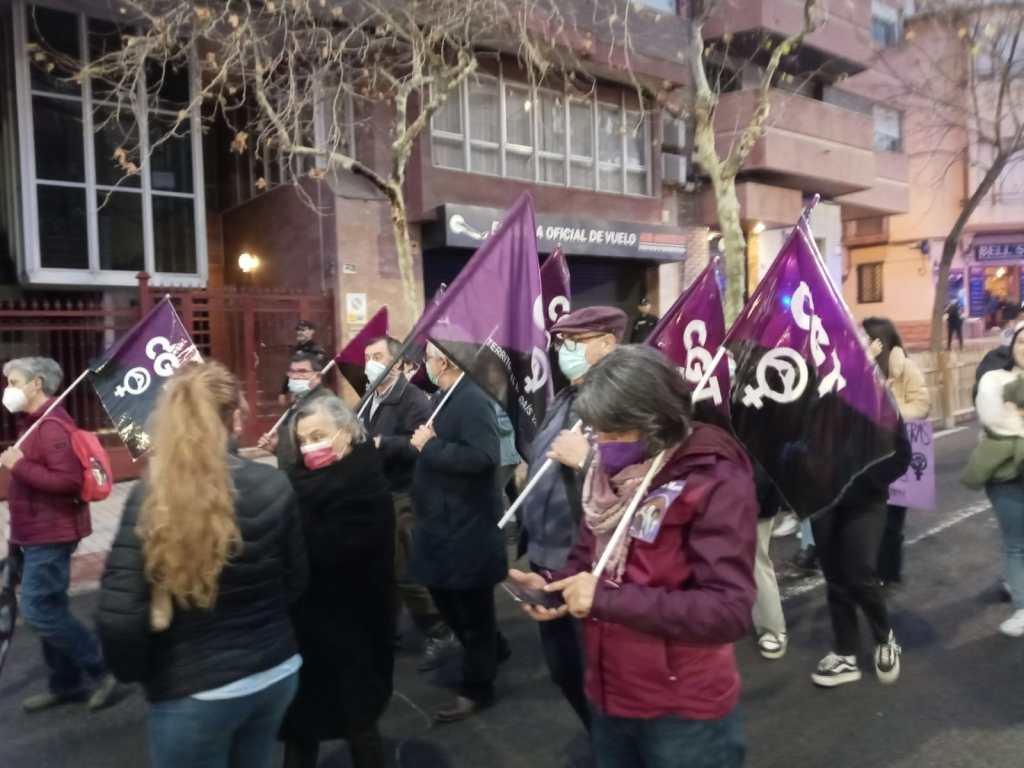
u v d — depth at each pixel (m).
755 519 2.14
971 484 5.10
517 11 11.84
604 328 3.46
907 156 24.73
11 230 12.62
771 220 19.00
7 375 4.31
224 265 16.09
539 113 15.57
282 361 12.54
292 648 2.60
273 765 3.85
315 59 12.09
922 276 30.78
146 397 5.26
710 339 4.34
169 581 2.28
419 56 10.27
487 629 4.26
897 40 23.52
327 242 13.30
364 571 3.21
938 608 5.62
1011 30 18.72
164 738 2.39
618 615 2.07
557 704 4.41
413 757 3.88
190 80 13.22
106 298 13.13
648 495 2.18
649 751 2.21
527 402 4.17
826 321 3.38
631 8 15.73
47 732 4.26
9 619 4.39
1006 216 29.38
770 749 3.88
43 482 4.16
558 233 15.05
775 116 16.20
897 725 4.06
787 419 3.43
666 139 17.77
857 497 4.28
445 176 13.94
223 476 2.37
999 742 3.86
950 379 14.02
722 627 2.01
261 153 14.66
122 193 12.84
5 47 12.20
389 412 5.15
